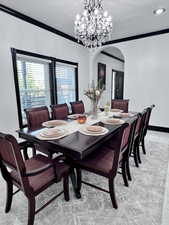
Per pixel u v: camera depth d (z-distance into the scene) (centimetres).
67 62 398
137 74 415
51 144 141
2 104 263
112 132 170
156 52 380
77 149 125
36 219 134
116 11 266
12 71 273
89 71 491
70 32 372
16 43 274
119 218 135
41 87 355
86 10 222
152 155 257
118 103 346
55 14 278
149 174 202
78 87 452
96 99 235
